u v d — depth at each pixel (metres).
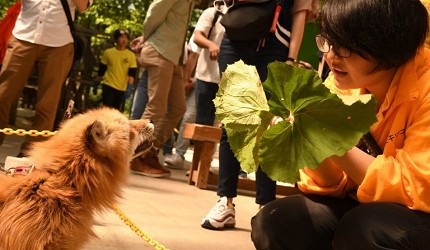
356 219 2.09
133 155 2.94
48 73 5.11
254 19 3.94
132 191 5.12
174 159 7.92
